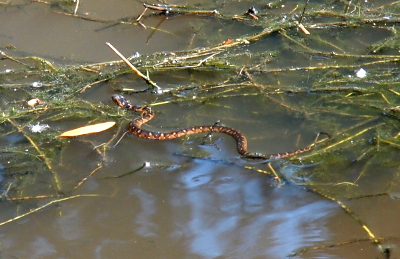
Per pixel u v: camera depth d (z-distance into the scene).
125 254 7.05
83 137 9.45
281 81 10.62
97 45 12.14
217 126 9.51
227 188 8.12
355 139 8.94
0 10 13.47
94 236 7.34
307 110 9.77
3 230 7.46
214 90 10.51
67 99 10.49
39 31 12.66
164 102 10.28
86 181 8.35
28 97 10.59
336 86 10.28
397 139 8.82
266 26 12.47
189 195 8.01
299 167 8.41
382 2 13.30
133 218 7.62
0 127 9.75
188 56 11.45
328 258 6.76
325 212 7.51
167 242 7.21
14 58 11.68
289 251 6.93
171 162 8.73
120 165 8.69
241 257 6.91
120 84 10.91
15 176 8.50
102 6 13.61
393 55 11.18
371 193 7.77
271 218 7.50
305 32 12.10
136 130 9.45
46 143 9.28
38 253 7.07
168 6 13.38
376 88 10.15
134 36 12.44
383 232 7.07
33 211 7.78
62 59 11.67
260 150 8.85
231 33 12.45
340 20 12.60
